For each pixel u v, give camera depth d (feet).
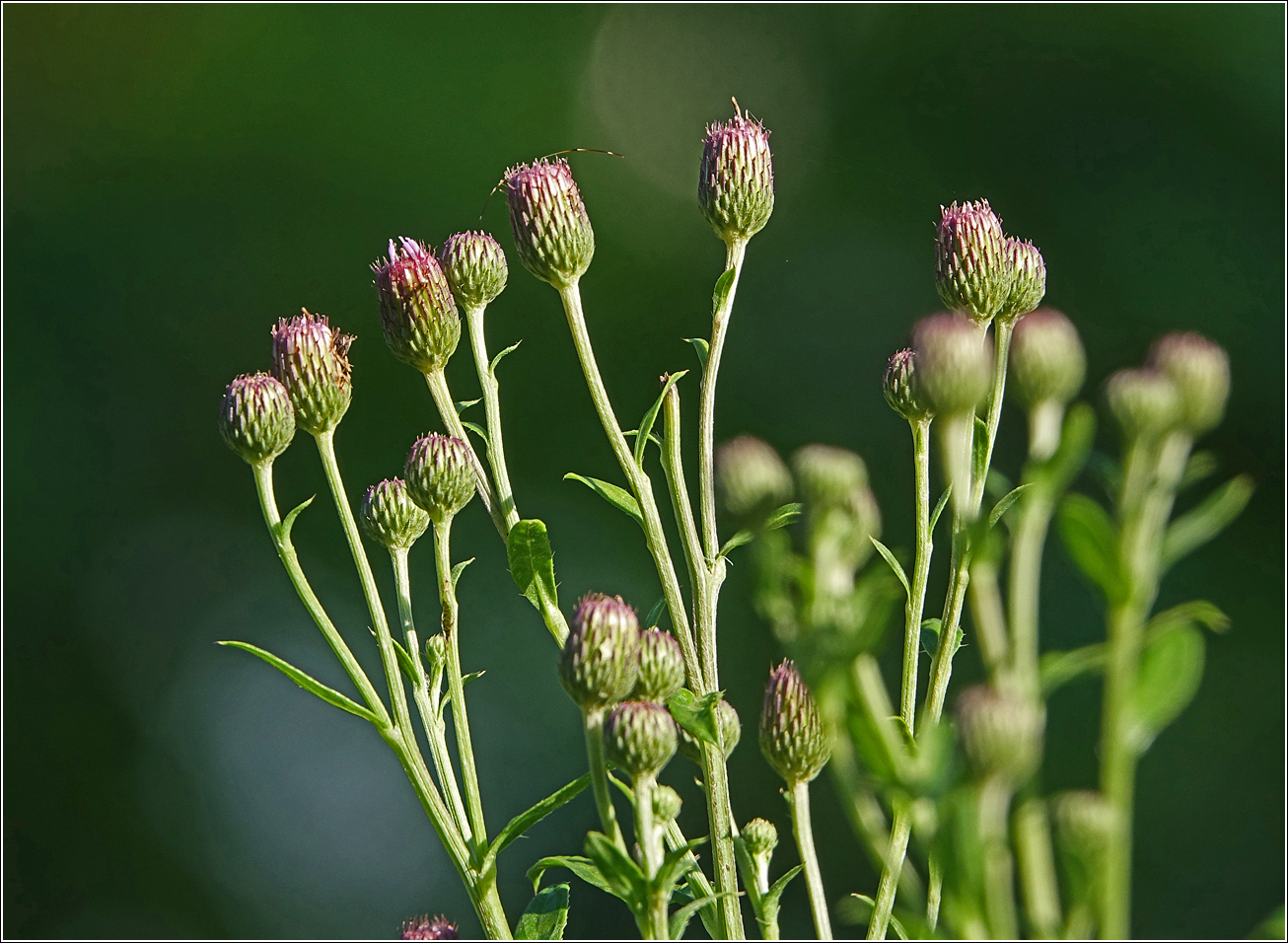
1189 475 2.17
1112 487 2.18
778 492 2.21
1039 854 2.16
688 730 2.29
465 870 2.34
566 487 5.62
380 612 2.37
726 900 2.30
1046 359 2.20
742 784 4.66
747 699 4.72
